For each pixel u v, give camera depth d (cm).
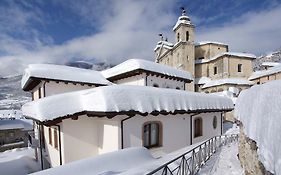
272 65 4581
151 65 1518
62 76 1379
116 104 820
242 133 689
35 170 1267
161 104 966
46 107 841
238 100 762
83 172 556
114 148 875
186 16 3781
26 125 3036
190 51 3666
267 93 397
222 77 3644
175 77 1695
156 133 1045
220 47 4181
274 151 312
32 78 1283
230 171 672
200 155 738
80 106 906
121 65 1622
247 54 3794
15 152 1695
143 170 555
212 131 1501
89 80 1496
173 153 950
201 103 1258
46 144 1148
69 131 900
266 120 371
